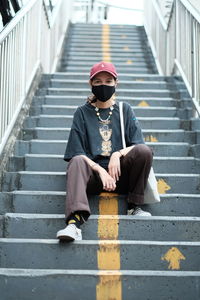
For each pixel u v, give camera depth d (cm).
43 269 270
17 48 426
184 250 282
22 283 255
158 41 769
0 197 332
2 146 353
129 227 302
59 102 517
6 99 375
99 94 326
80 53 845
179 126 467
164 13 806
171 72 643
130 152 305
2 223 305
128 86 576
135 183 309
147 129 464
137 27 1008
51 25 665
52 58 701
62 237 274
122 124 333
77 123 332
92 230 301
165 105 522
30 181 360
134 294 255
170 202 330
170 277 257
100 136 330
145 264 280
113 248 280
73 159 298
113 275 256
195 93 462
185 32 535
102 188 321
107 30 981
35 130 439
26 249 280
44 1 601
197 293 256
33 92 523
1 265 279
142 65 782
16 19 407
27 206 331
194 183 359
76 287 255
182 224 303
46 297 254
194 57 463
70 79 605
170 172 385
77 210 279
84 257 279
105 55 838
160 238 302
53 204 330
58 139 438
